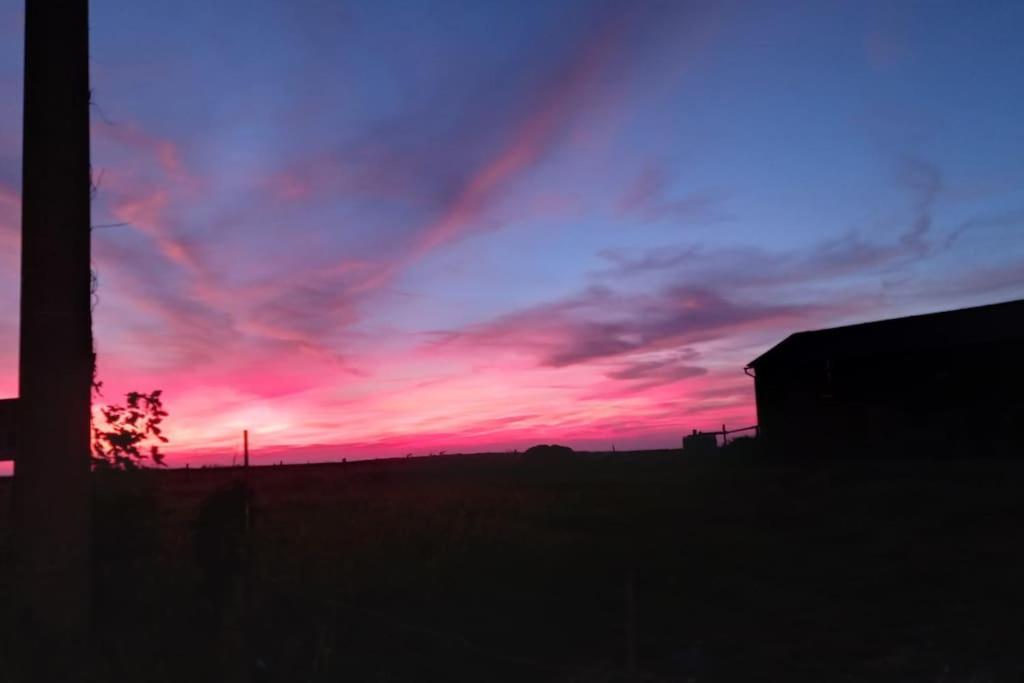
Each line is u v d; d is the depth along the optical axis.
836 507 21.98
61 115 8.89
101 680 7.37
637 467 47.28
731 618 11.36
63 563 8.42
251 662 8.12
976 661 8.98
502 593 12.85
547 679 8.52
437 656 9.16
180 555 10.94
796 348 39.78
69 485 8.59
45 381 8.63
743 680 8.66
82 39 9.14
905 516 19.88
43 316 8.68
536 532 18.78
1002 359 33.12
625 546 17.03
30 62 8.91
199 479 49.69
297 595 10.81
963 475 25.41
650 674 8.20
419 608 11.88
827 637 10.30
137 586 9.19
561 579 13.89
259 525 18.41
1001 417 32.25
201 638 8.33
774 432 39.81
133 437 9.68
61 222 8.81
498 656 8.73
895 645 9.85
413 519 20.84
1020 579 12.88
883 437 35.66
